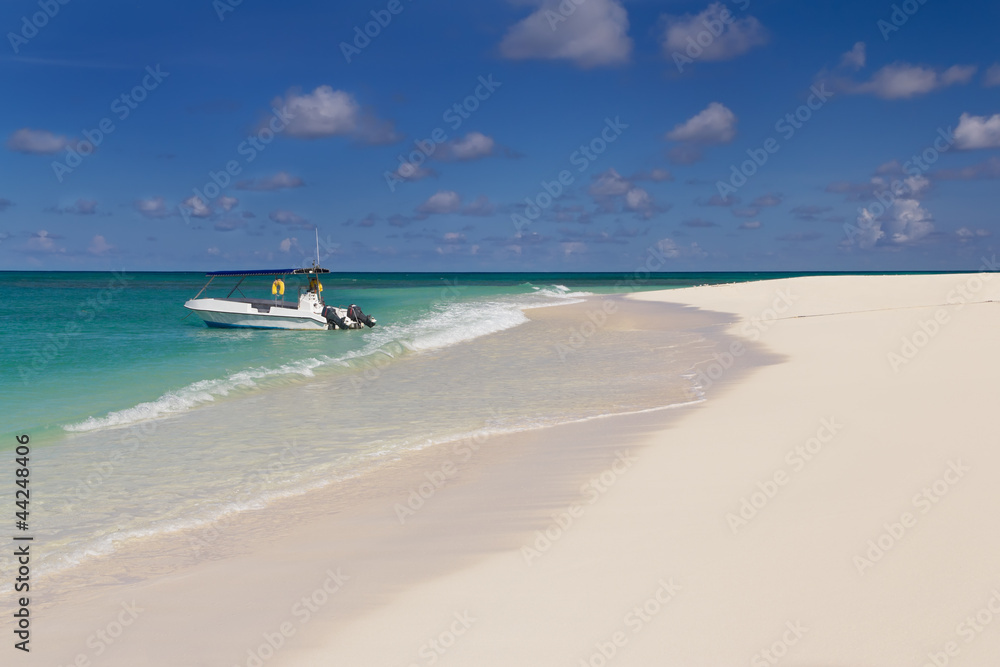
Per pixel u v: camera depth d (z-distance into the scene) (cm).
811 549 531
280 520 725
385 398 1427
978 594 445
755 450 841
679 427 1026
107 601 530
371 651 430
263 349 2311
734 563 520
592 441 995
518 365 1880
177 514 750
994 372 1212
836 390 1177
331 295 5766
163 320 3441
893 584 466
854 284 4253
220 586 550
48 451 1014
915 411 955
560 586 507
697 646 410
